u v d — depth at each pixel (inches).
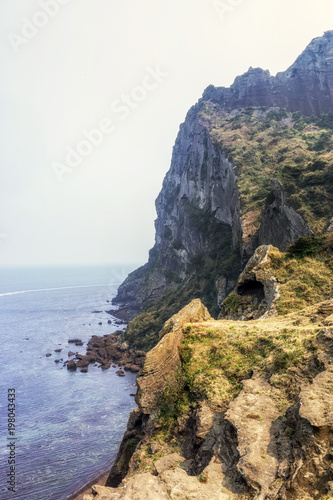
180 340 708.0
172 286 4350.4
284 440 353.7
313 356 471.5
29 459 1284.4
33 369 2348.7
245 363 590.9
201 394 549.3
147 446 538.0
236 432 389.1
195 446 453.7
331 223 1514.5
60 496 1082.7
